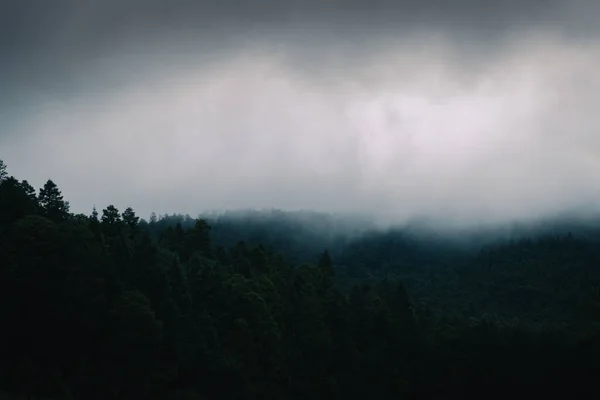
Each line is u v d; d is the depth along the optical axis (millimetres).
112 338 87312
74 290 84688
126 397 87375
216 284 110688
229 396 98562
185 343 94938
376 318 138375
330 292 139375
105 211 121938
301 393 114875
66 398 81062
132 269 96250
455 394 138750
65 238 86875
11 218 92375
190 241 136375
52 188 106938
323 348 121562
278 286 129500
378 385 127875
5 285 81875
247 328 106125
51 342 84625
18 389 80688
